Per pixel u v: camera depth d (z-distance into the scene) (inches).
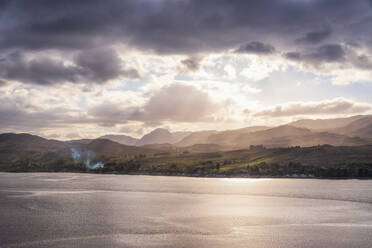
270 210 4160.9
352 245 2464.3
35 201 5054.1
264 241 2571.4
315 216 3698.3
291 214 3843.5
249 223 3282.5
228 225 3181.6
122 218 3545.8
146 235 2760.8
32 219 3459.6
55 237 2679.6
